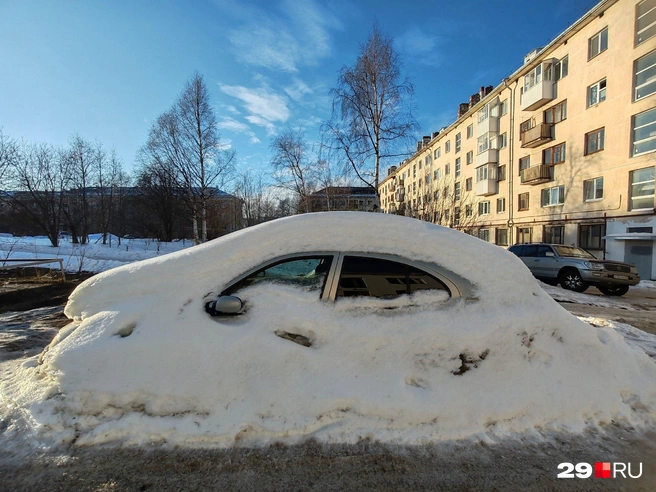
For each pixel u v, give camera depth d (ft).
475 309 9.19
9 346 14.33
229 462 7.21
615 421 8.75
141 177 112.57
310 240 9.62
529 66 80.69
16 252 62.75
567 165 70.79
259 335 8.56
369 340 8.63
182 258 9.61
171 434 7.66
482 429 8.13
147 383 8.03
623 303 31.35
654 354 14.33
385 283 9.31
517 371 8.80
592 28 64.80
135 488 6.63
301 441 7.67
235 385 8.12
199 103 71.87
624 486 6.95
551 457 7.63
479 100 108.37
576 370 9.19
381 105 58.23
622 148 59.06
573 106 69.36
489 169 96.02
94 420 7.86
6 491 6.51
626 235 56.44
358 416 8.07
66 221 105.09
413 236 9.75
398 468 7.20
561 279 38.40
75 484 6.68
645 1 55.57
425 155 141.49
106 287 9.41
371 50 57.57
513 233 88.43
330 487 6.76
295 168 71.72
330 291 9.18
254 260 9.50
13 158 86.02
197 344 8.32
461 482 6.93
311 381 8.23
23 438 7.61
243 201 139.74
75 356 8.18
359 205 69.92
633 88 57.36
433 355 8.66
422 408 8.10
